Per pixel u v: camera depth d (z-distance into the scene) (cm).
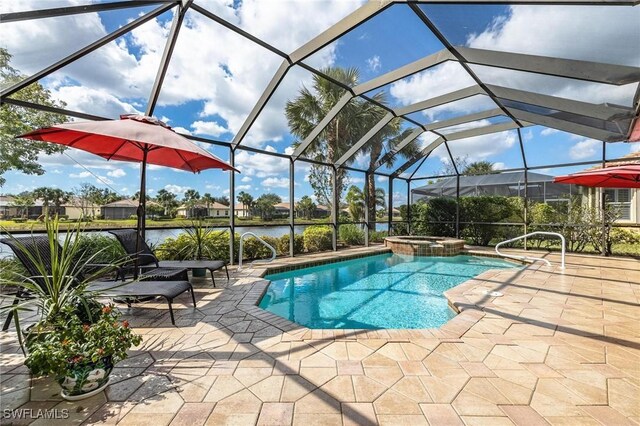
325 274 769
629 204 1049
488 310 396
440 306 530
